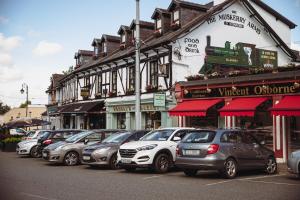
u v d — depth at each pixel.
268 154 12.96
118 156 13.73
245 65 24.30
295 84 15.77
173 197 8.65
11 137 29.19
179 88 20.98
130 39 29.06
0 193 9.21
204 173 13.34
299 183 10.82
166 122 21.83
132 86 25.72
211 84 19.34
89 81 32.31
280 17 27.31
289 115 15.33
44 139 20.66
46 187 10.13
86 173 13.48
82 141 17.06
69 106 34.66
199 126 20.52
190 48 22.30
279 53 25.95
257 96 17.44
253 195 8.90
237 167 11.85
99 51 33.88
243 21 24.48
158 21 25.50
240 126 18.45
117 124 28.05
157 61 23.14
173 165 13.66
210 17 23.02
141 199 8.41
